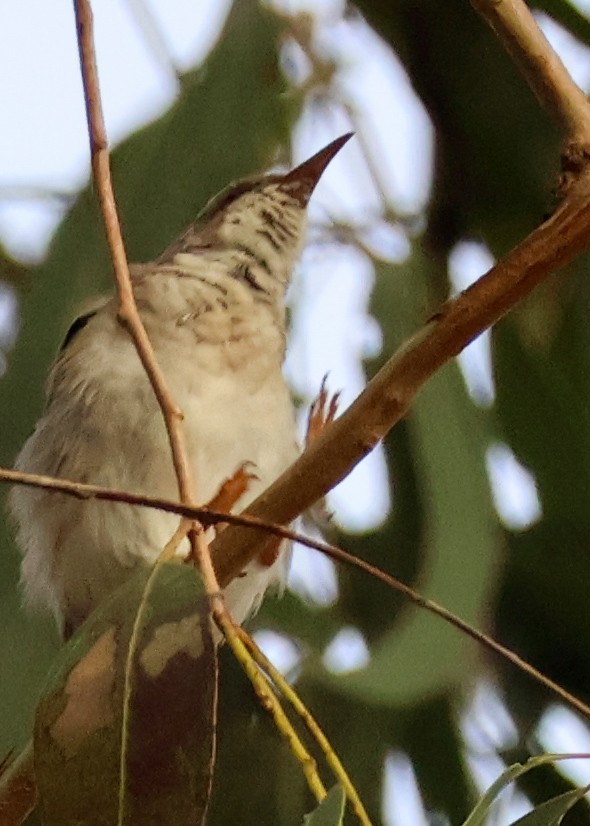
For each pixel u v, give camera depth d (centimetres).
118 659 296
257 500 345
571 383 541
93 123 342
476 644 478
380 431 336
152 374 312
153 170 538
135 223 532
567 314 544
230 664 558
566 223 325
